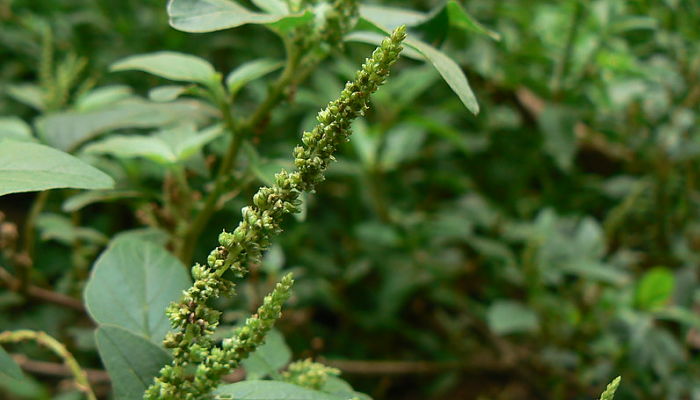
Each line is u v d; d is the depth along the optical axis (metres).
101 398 0.74
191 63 0.46
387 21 0.45
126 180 0.54
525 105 0.95
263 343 0.35
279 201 0.34
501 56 0.94
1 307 0.78
